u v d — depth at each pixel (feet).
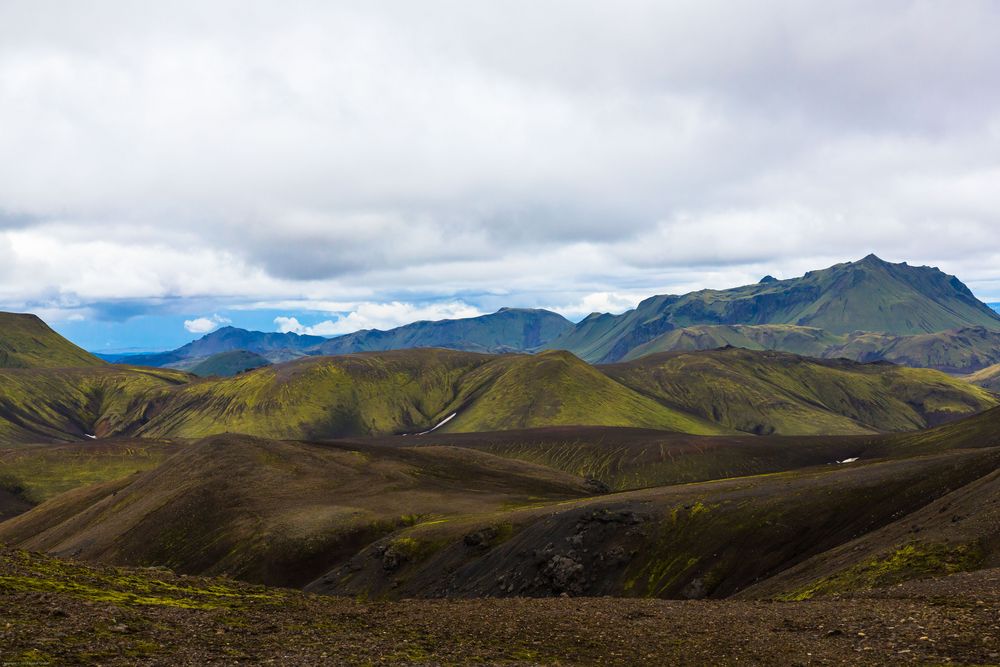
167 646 88.22
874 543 219.61
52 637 83.71
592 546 332.60
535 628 120.78
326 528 464.24
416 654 96.68
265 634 102.53
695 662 98.22
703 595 273.33
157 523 513.45
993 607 109.70
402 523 472.03
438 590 355.77
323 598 151.02
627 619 128.26
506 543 368.48
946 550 175.94
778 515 301.22
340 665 85.20
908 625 105.09
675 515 335.26
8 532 634.02
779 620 120.16
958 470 278.26
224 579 160.15
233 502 533.55
